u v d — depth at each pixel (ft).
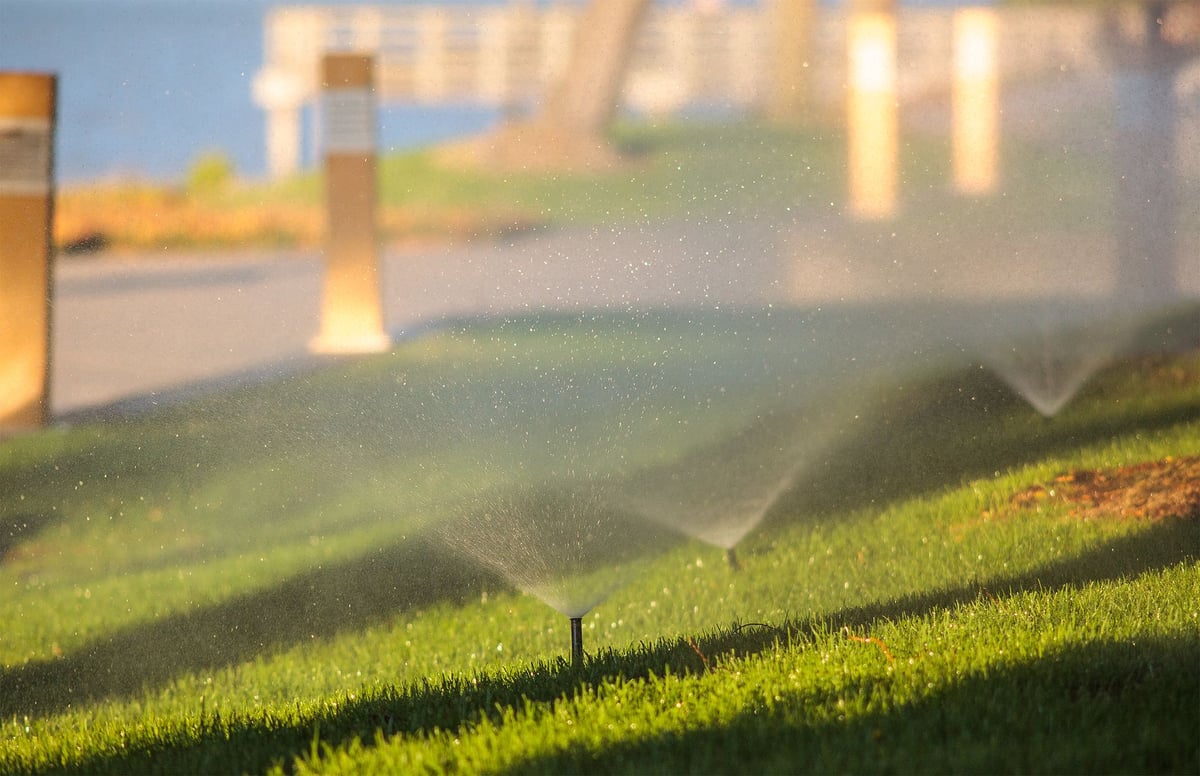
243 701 59.57
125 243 234.17
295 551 83.66
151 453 105.40
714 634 60.90
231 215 260.42
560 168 312.50
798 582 70.13
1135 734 42.86
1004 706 45.50
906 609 62.23
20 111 112.88
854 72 285.23
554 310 168.96
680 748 43.39
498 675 55.88
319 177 310.04
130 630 71.82
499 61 400.06
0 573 82.64
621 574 72.38
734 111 346.54
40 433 112.98
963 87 245.45
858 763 41.16
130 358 143.74
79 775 48.44
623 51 340.18
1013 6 237.25
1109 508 75.20
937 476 87.15
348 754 46.11
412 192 299.17
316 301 181.16
